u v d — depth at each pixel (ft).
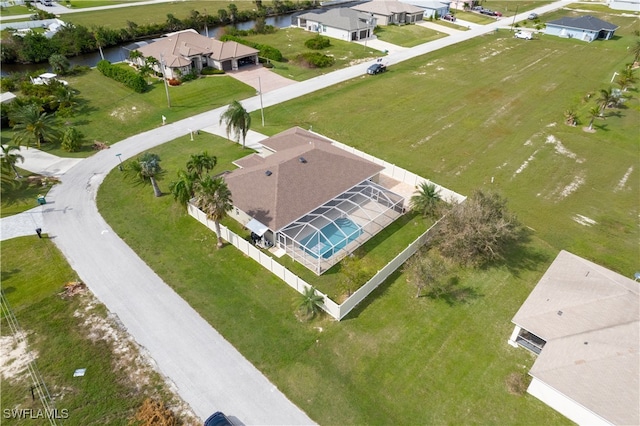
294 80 263.70
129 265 120.78
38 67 299.17
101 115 215.31
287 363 94.02
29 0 448.65
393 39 350.02
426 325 104.22
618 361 83.41
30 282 113.80
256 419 83.20
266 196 130.00
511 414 85.05
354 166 149.89
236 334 100.58
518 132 201.16
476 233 117.60
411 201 145.07
